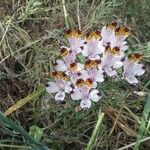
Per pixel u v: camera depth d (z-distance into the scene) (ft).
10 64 0.85
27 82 0.83
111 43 0.74
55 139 0.76
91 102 0.73
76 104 0.74
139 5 0.96
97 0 0.98
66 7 0.96
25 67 0.84
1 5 0.95
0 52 0.86
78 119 0.76
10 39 0.88
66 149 0.77
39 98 0.80
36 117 0.79
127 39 0.90
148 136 0.76
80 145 0.77
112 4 0.97
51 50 0.87
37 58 0.85
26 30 0.92
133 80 0.74
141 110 0.82
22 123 0.79
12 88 0.83
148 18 0.95
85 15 0.96
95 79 0.71
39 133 0.73
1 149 0.74
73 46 0.73
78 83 0.69
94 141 0.74
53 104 0.78
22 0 0.96
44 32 0.92
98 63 0.71
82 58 0.75
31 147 0.69
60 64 0.73
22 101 0.77
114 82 0.75
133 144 0.75
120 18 0.95
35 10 0.93
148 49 0.88
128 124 0.80
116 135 0.79
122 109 0.80
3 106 0.81
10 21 0.90
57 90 0.72
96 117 0.78
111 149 0.78
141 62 0.87
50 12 0.95
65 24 0.93
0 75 0.81
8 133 0.72
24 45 0.89
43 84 0.81
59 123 0.78
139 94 0.79
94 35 0.72
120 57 0.72
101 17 0.93
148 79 0.86
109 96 0.78
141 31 0.94
